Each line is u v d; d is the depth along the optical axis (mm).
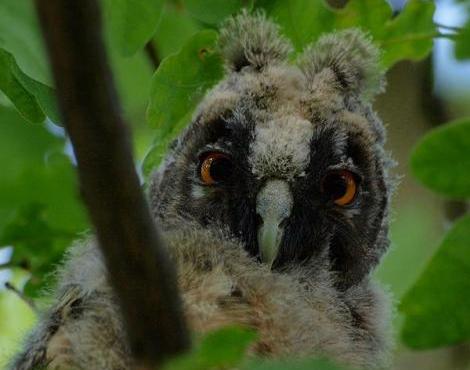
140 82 11148
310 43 11031
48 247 10836
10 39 8305
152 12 8883
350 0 10852
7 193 7809
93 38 5598
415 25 10977
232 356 5844
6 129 10422
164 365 5953
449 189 7406
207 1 9875
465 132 7285
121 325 8008
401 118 12828
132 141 6227
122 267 6297
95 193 6074
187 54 10148
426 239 12281
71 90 5727
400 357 10250
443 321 7355
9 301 14562
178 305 6477
